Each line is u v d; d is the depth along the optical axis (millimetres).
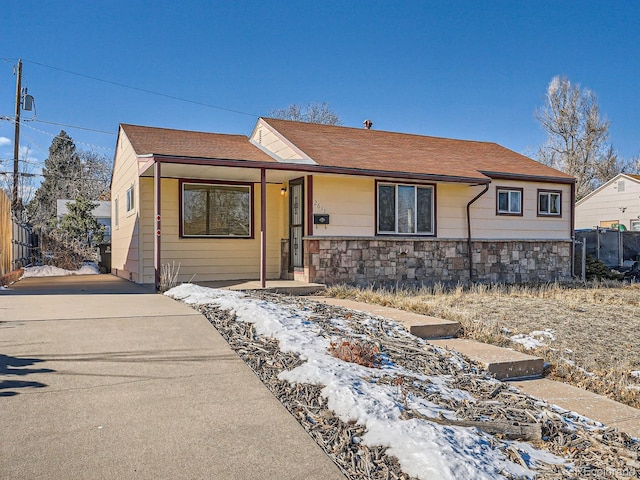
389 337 5938
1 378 4043
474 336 6762
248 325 5910
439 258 12812
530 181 14312
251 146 13016
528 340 6887
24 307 6941
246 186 12469
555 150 34281
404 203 12461
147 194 11570
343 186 11688
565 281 14422
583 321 8156
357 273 11711
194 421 3445
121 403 3689
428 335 6539
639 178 24984
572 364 5938
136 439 3145
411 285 12367
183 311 6723
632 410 4578
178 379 4223
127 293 9195
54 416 3414
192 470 2812
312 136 13750
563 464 3250
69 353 4738
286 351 4922
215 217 12109
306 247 11328
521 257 14133
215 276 12070
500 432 3572
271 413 3621
